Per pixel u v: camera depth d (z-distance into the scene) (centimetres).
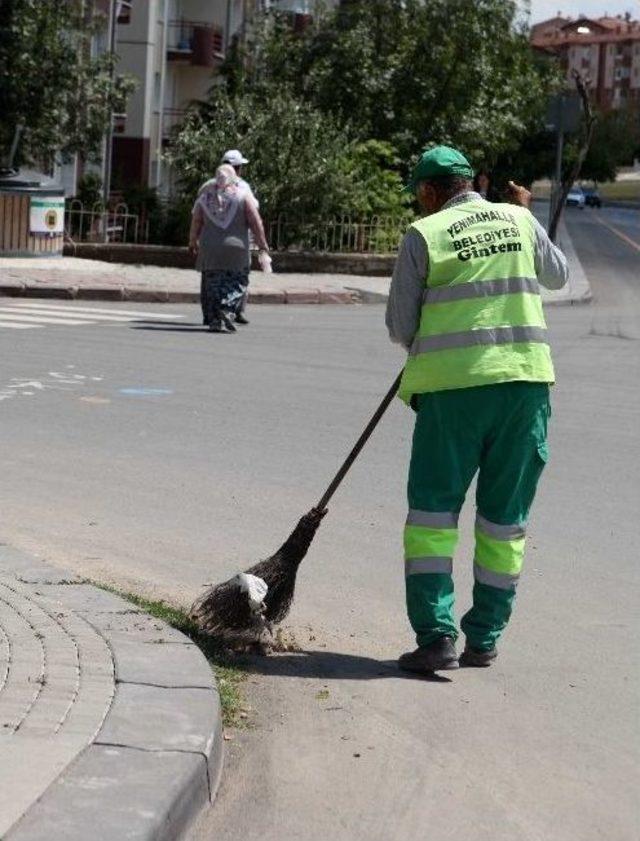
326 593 977
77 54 3959
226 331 2400
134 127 5922
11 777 590
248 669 820
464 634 895
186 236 3941
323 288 3250
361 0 4725
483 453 830
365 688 796
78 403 1658
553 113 3831
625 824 634
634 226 10238
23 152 4000
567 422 1680
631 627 927
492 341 811
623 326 2906
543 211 10844
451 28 4691
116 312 2644
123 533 1105
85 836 543
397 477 1349
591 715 768
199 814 620
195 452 1421
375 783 668
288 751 702
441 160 845
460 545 1118
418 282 822
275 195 3806
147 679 714
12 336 2202
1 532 1088
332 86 4675
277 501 1233
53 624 796
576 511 1245
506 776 682
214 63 6550
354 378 1941
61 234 3494
